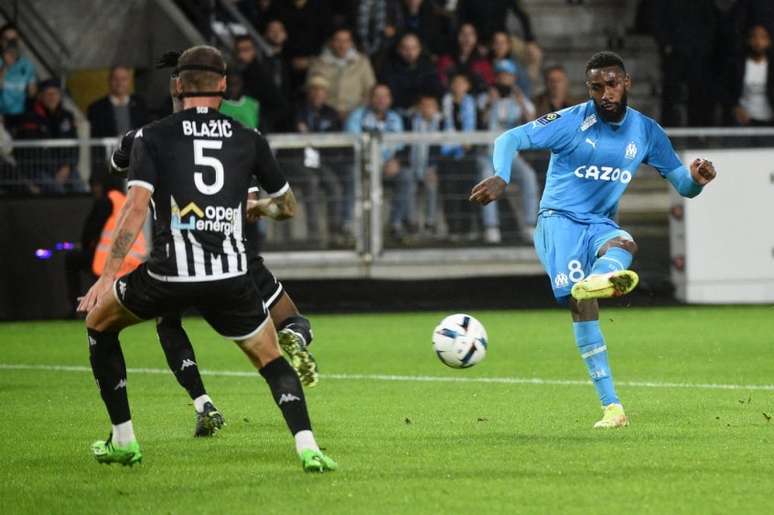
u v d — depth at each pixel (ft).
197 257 73.26
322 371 139.44
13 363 151.53
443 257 226.79
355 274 226.38
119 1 255.29
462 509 65.10
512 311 223.10
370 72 242.17
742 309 214.07
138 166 73.00
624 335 175.42
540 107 239.71
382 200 225.97
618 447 84.28
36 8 253.65
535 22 295.48
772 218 221.05
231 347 168.45
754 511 64.28
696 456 80.33
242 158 74.95
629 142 96.12
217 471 77.10
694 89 254.27
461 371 138.31
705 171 95.76
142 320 75.72
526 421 98.48
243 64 224.94
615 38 291.38
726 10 276.41
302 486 71.51
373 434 92.17
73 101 255.91
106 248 207.21
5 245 211.41
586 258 95.25
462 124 234.99
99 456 78.13
